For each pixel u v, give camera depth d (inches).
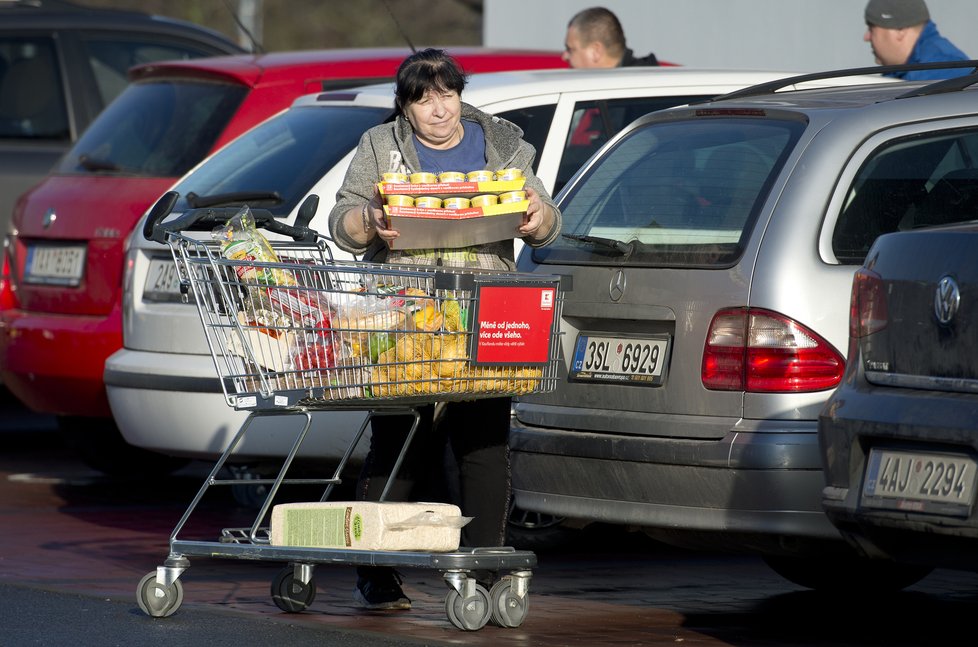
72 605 840.3
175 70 1282.0
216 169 1106.7
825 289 768.3
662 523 785.6
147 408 1059.9
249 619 806.5
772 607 877.2
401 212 727.7
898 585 908.0
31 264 1267.2
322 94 1132.5
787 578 915.4
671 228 823.1
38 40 1519.4
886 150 796.6
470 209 735.7
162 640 751.1
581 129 1090.7
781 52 1747.0
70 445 1371.8
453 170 780.6
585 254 845.2
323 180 1019.9
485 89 1072.8
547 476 827.4
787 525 753.0
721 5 1815.9
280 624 792.3
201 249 762.2
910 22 1278.3
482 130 792.9
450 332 736.3
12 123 1507.1
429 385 736.3
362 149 786.2
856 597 914.1
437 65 768.3
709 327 783.1
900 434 653.3
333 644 743.7
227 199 1031.6
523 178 748.6
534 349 753.0
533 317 751.7
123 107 1302.9
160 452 1079.0
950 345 649.6
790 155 798.5
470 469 797.2
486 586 816.9
